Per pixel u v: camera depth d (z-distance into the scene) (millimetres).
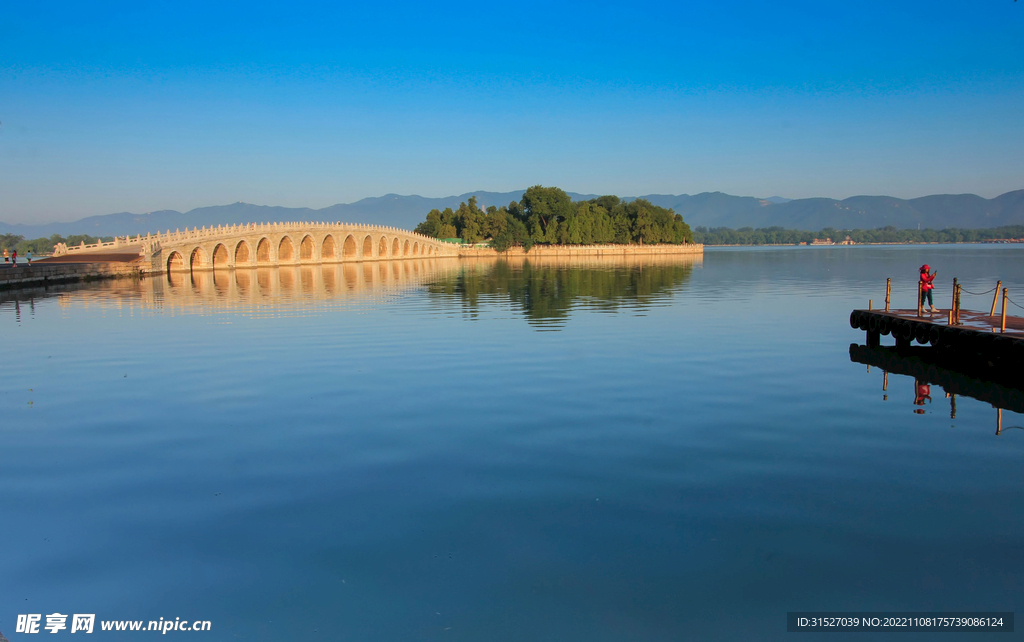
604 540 10969
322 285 68438
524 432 16719
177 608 9312
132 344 30547
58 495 12969
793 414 18344
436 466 14320
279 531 11375
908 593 9555
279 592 9656
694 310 44344
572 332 34000
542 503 12352
